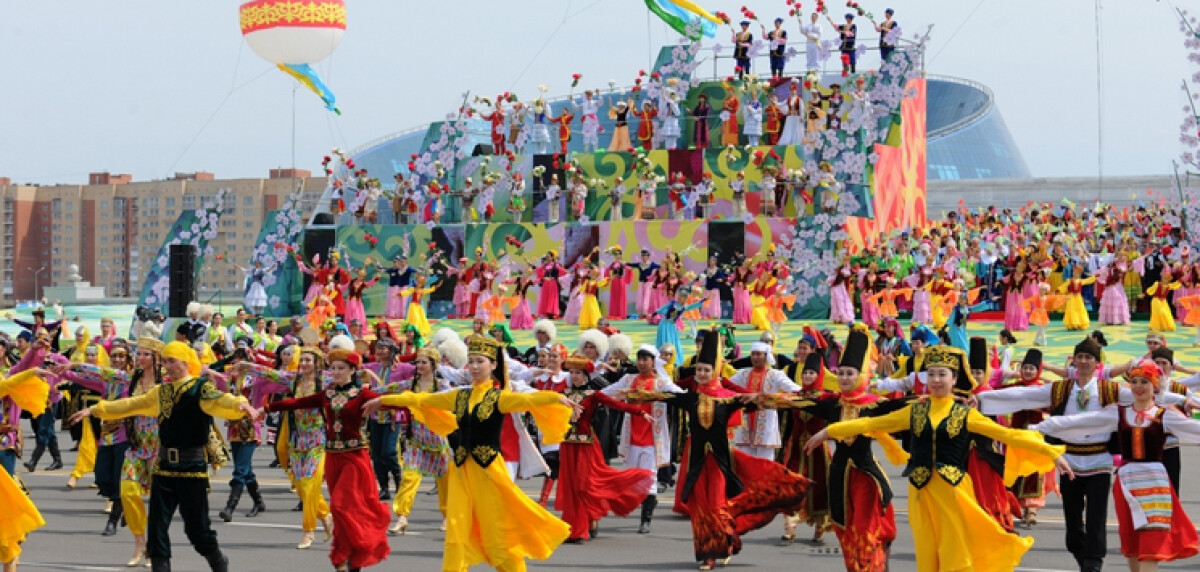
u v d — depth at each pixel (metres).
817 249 80.25
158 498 20.25
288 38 49.03
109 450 27.11
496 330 38.00
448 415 20.78
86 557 24.45
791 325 75.88
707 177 85.50
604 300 83.31
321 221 96.19
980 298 76.31
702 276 76.19
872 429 19.69
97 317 129.12
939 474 18.91
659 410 30.64
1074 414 20.70
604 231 85.94
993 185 138.38
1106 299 69.81
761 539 27.06
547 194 89.62
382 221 99.88
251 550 25.23
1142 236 78.62
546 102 94.81
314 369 25.17
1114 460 20.95
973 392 19.81
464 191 91.56
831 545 26.31
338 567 21.94
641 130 91.12
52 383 33.69
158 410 20.31
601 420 32.47
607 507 26.36
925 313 70.56
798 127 87.50
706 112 90.75
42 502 32.38
